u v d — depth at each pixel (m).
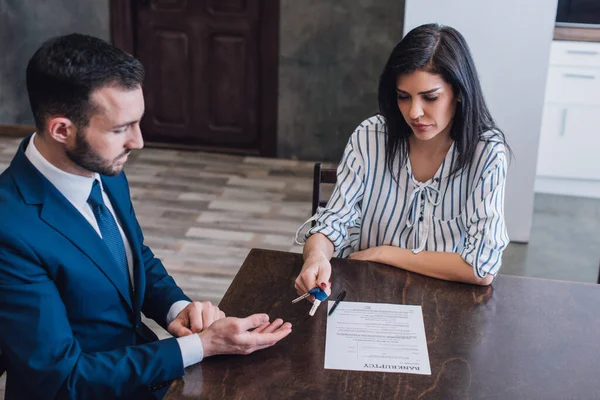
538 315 1.65
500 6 3.47
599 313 1.66
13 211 1.43
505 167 1.82
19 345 1.39
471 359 1.48
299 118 4.79
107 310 1.57
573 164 4.38
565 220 4.14
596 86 4.17
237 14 4.64
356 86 4.66
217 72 4.78
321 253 1.81
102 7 4.72
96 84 1.38
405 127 1.85
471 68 1.73
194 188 4.36
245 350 1.46
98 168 1.47
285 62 4.67
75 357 1.42
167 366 1.42
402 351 1.50
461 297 1.71
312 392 1.36
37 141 1.49
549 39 3.49
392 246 1.90
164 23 4.72
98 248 1.53
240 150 4.95
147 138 4.99
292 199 4.29
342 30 4.55
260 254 1.89
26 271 1.41
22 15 4.77
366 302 1.67
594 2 4.19
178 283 3.26
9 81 4.92
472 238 1.80
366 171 1.93
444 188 1.88
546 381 1.42
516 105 3.61
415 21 3.57
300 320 1.60
